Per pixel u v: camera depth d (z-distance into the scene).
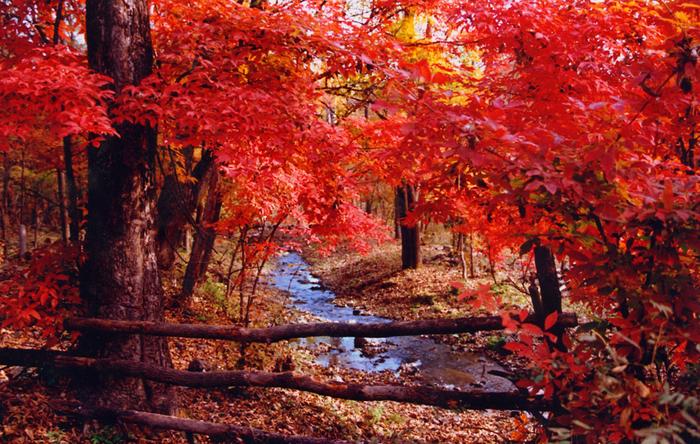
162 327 4.48
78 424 4.49
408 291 17.02
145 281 5.23
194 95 4.52
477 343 12.27
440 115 2.29
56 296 4.77
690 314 2.05
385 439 6.43
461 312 14.19
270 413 6.48
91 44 4.94
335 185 6.52
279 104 4.61
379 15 7.61
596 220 2.24
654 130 2.49
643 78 2.15
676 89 2.19
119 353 4.98
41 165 10.44
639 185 2.22
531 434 4.23
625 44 3.75
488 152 2.33
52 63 4.18
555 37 3.70
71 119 3.74
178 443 4.69
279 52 5.04
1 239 16.06
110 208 5.03
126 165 5.02
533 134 2.23
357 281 20.16
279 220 9.00
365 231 8.27
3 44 5.42
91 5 4.94
